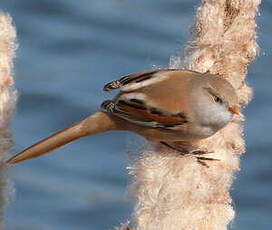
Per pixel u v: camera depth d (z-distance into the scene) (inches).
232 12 245.9
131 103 282.7
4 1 724.7
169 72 285.6
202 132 266.4
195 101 272.2
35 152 277.4
